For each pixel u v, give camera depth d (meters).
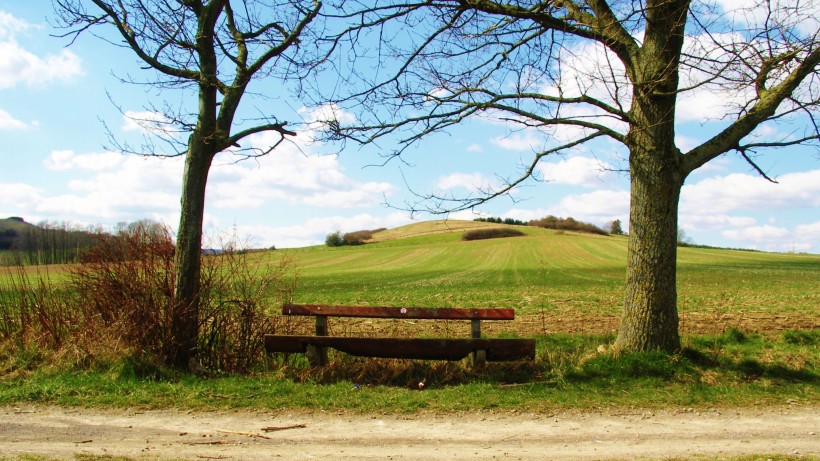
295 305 8.44
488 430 5.88
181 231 8.40
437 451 5.21
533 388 7.32
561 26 7.74
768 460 4.75
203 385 7.40
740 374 7.61
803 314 15.59
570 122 7.64
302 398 6.96
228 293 9.03
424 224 101.25
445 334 11.66
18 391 6.98
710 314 15.59
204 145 8.48
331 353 8.74
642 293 8.00
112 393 7.02
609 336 9.90
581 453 5.14
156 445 5.32
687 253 70.38
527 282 33.16
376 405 6.73
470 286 30.77
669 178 7.89
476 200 7.70
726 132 7.89
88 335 8.29
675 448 5.26
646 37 7.82
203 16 8.21
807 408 6.55
